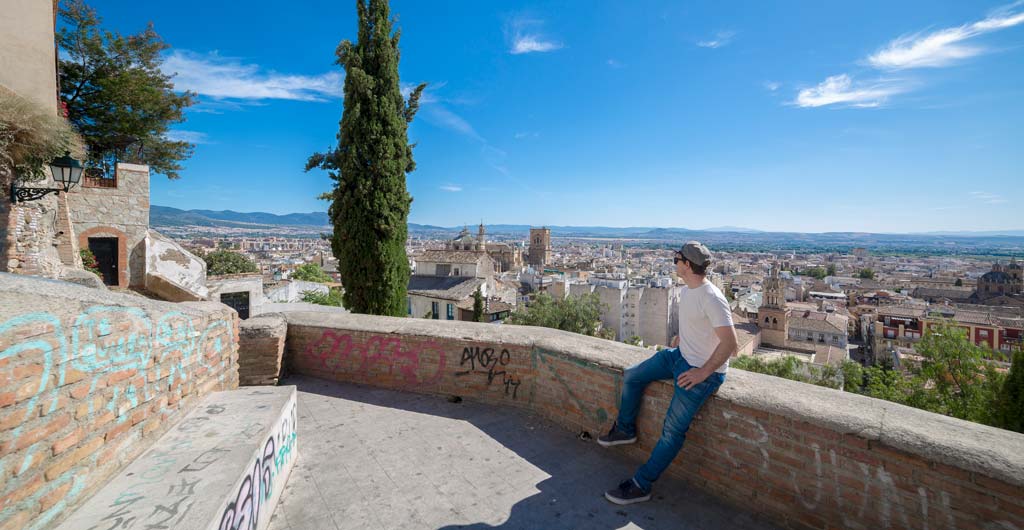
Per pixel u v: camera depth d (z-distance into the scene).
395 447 3.78
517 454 3.70
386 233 8.72
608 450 3.78
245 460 2.39
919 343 23.19
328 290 31.89
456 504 3.01
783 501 2.79
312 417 4.37
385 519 2.83
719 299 2.85
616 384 3.73
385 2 8.87
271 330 5.18
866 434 2.46
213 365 3.56
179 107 19.53
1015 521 2.02
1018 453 2.12
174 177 21.47
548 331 4.86
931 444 2.27
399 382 5.11
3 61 8.45
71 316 2.02
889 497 2.40
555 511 2.96
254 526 2.48
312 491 3.11
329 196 9.88
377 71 8.86
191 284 17.48
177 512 1.90
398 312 9.02
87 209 14.70
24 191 8.08
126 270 15.56
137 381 2.49
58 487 1.89
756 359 33.03
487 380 4.74
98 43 16.72
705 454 3.17
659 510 2.98
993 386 19.77
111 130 18.12
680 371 3.06
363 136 8.66
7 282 1.92
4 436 1.64
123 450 2.35
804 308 75.00
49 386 1.87
